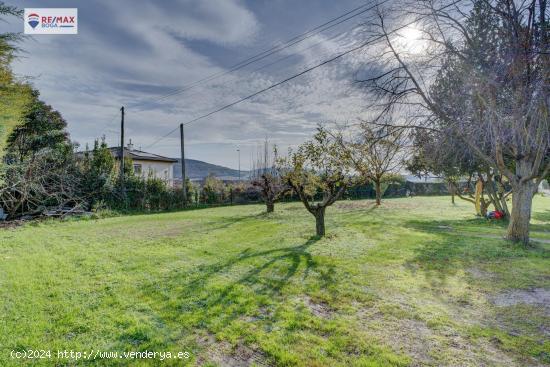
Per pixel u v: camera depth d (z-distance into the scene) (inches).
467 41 277.9
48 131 614.9
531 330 127.8
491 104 250.7
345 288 176.9
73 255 259.8
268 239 319.3
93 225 451.2
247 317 141.3
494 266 219.3
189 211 676.7
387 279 191.8
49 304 156.3
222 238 330.6
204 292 171.5
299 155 352.2
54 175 563.2
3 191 493.4
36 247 293.7
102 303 157.5
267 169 838.5
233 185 925.2
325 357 109.1
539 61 237.5
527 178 281.7
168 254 261.0
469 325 132.3
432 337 122.2
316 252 260.4
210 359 109.7
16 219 508.7
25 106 372.5
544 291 172.2
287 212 581.9
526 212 293.3
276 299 161.5
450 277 195.8
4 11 208.4
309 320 137.3
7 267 222.1
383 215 531.5
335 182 339.6
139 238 338.6
